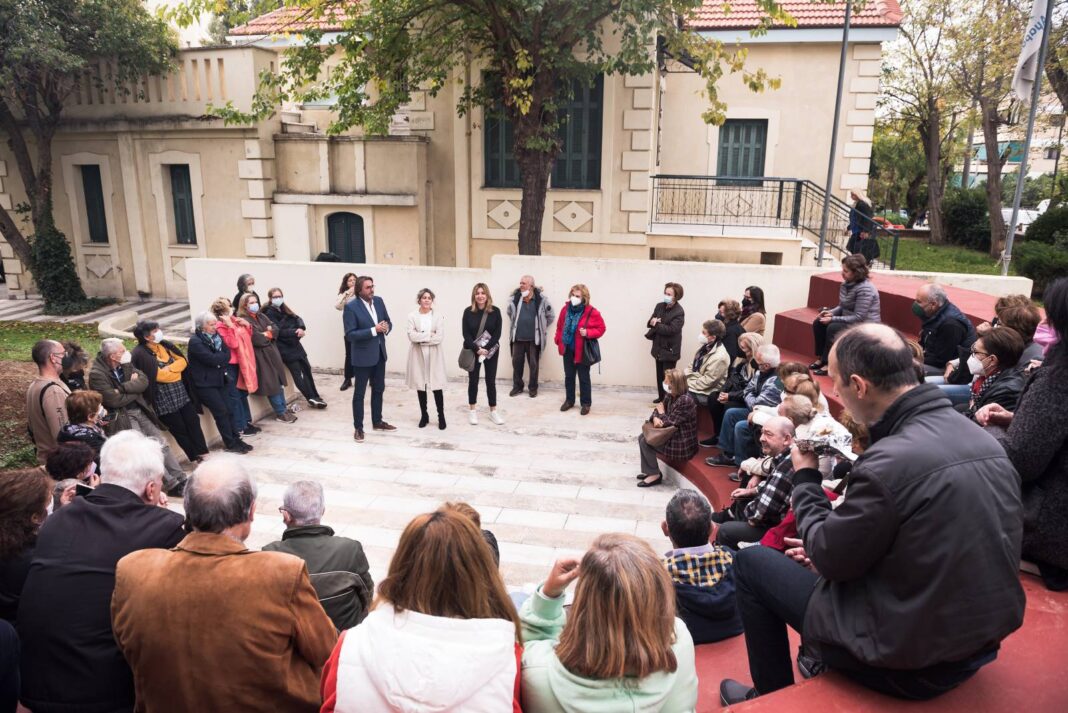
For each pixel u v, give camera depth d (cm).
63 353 596
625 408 947
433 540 192
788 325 864
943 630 176
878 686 198
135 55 1524
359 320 823
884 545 178
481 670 179
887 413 191
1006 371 368
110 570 258
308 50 1134
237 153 1574
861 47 1505
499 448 814
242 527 237
